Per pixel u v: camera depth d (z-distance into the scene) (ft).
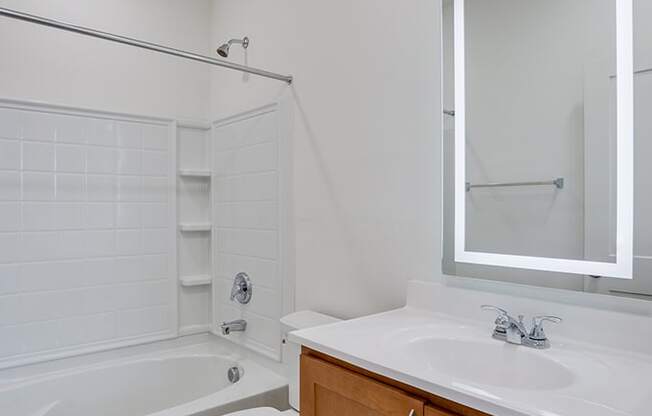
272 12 7.25
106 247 7.79
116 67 7.94
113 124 7.89
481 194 4.38
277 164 7.02
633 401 2.50
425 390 2.84
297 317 5.95
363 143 5.61
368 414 3.27
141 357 7.90
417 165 4.96
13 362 6.87
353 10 5.76
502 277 4.21
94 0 7.72
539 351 3.43
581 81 3.72
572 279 3.75
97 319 7.67
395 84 5.21
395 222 5.20
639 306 3.37
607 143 3.56
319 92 6.30
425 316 4.50
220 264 8.49
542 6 3.96
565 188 3.81
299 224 6.64
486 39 4.35
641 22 3.38
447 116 4.66
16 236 6.96
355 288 5.70
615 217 3.51
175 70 8.61
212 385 7.88
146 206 8.23
